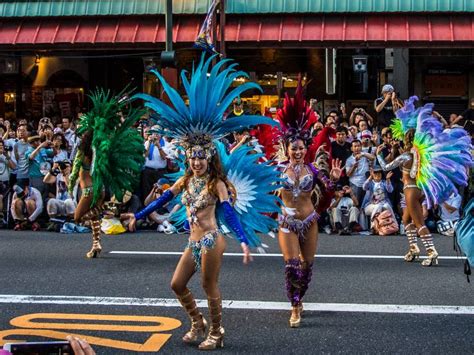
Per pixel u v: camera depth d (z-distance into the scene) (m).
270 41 20.36
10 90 23.67
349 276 9.79
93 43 21.11
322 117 22.61
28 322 7.68
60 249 11.93
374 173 13.61
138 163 11.55
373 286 9.21
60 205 14.07
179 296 6.99
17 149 14.57
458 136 10.30
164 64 16.41
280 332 7.38
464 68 22.70
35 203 14.23
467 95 22.81
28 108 23.72
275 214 8.18
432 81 22.91
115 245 12.27
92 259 11.08
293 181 7.71
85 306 8.32
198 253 6.83
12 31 21.59
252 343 7.05
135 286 9.26
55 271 10.17
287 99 7.91
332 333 7.34
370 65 22.44
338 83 22.62
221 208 6.92
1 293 8.90
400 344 6.99
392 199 13.93
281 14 20.73
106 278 9.71
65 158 14.77
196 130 6.89
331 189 7.96
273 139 8.66
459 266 10.45
